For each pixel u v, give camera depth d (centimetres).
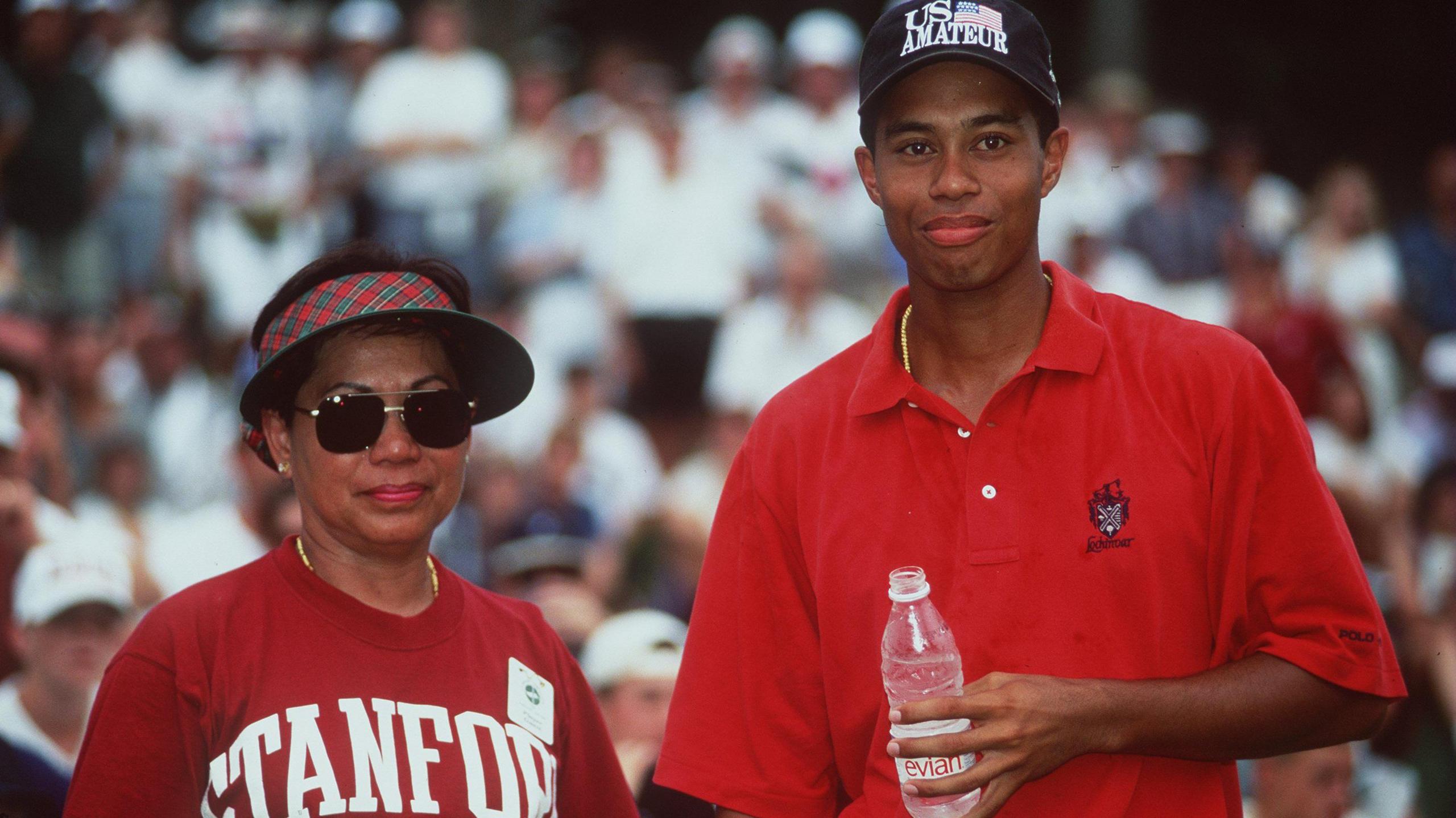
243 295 3409
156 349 2808
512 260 3331
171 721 901
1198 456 868
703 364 3170
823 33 3378
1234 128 4834
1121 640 856
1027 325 912
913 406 905
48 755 1417
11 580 1593
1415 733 1888
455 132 3475
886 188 891
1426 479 2512
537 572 1994
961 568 872
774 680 948
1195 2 4925
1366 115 4891
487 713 936
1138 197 3506
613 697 1559
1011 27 880
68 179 3231
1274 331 2972
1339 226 3500
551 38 4653
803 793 946
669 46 4838
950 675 848
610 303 3186
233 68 3569
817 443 937
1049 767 820
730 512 970
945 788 807
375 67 3619
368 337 955
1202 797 877
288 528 1850
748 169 3291
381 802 887
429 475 944
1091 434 877
